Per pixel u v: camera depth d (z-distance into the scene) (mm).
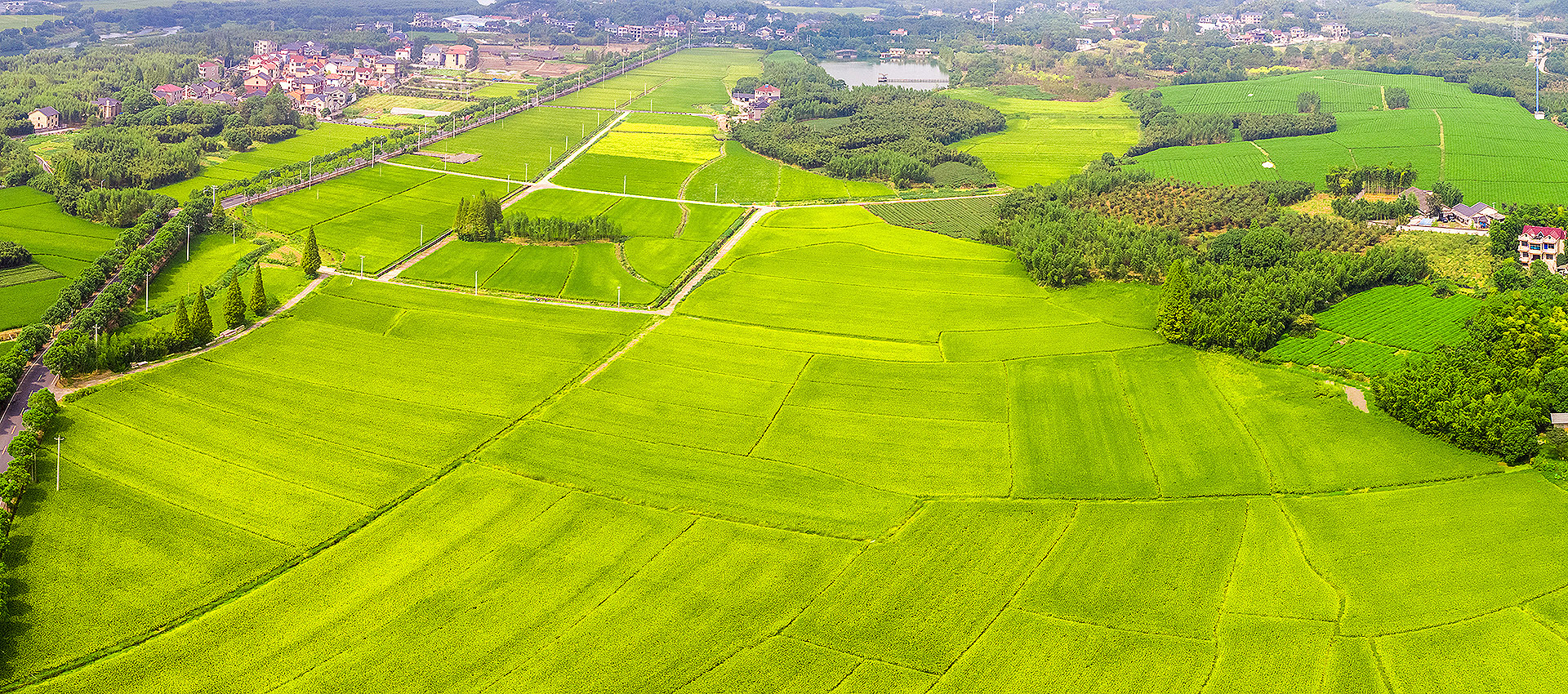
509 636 126500
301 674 119812
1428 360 192000
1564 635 130625
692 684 119812
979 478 164625
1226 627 131375
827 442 174625
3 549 137250
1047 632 129500
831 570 140250
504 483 158375
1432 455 170625
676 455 168750
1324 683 122562
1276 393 193500
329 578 135750
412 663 121750
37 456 161375
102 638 124312
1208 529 151875
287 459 163625
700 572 139125
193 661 121312
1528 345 193125
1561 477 163000
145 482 156000
